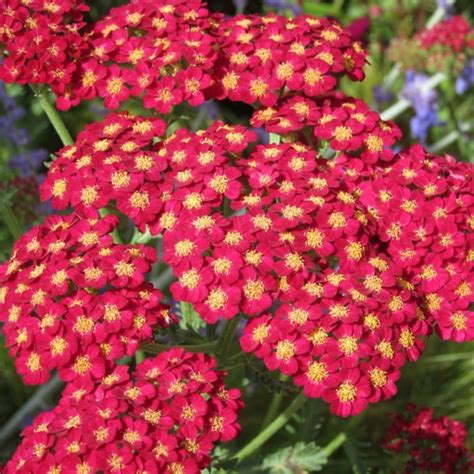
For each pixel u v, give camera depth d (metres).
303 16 0.34
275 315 0.27
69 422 0.26
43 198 0.30
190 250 0.28
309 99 0.32
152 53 0.32
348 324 0.27
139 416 0.26
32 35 0.32
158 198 0.29
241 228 0.28
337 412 0.27
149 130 0.31
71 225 0.29
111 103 0.32
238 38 0.33
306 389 0.27
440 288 0.29
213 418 0.26
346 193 0.29
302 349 0.27
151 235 0.29
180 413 0.26
